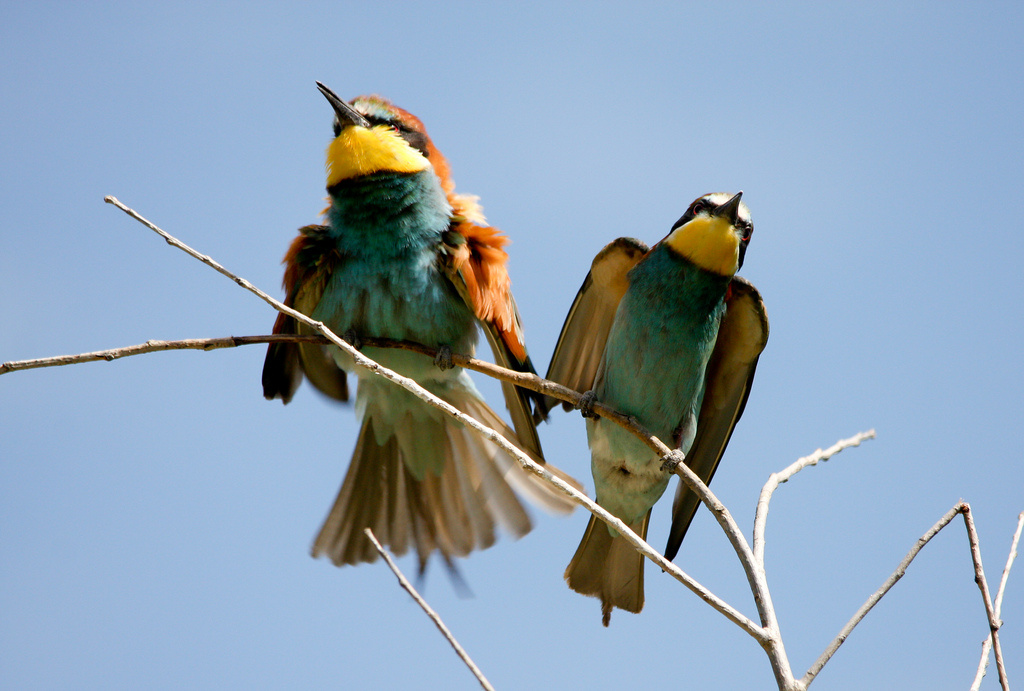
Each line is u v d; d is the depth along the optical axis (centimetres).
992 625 606
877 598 596
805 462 719
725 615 575
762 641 568
